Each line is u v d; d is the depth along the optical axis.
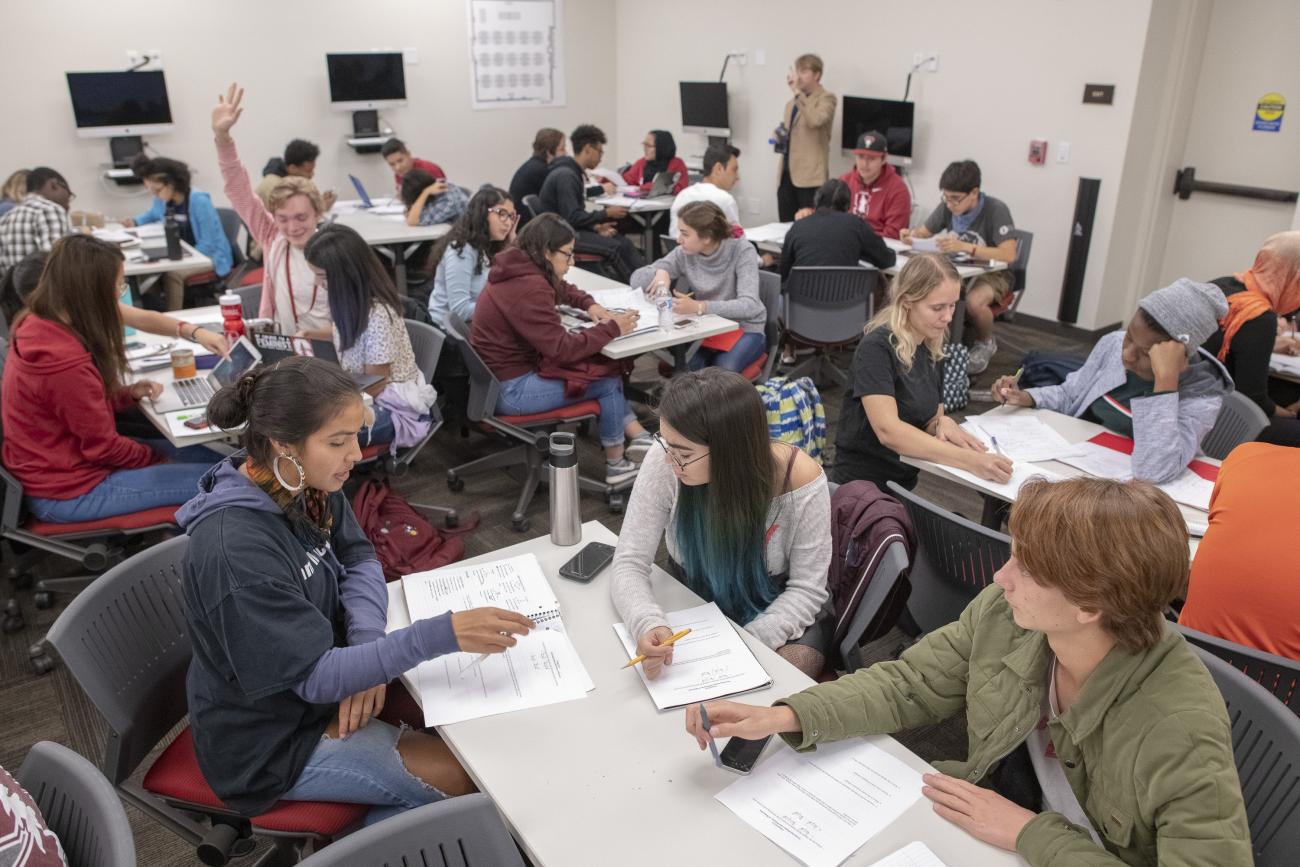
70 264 2.54
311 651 1.45
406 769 1.57
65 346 2.54
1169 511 1.12
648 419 4.38
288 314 3.33
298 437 1.43
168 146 7.13
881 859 1.20
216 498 1.47
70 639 1.52
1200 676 1.15
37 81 6.55
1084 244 5.69
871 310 4.57
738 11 7.59
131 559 1.70
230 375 2.89
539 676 1.57
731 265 4.06
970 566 1.95
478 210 3.86
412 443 3.10
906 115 6.35
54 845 1.17
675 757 1.38
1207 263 5.64
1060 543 1.12
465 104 8.29
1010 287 5.13
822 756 1.40
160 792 1.61
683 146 8.48
